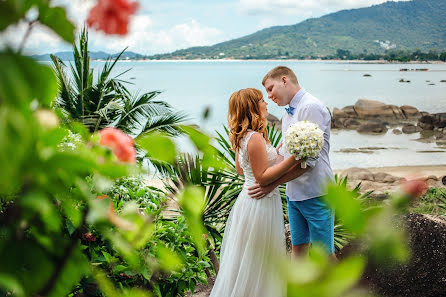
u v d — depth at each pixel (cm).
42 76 41
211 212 433
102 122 730
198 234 59
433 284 349
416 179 37
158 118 697
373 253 35
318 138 286
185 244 345
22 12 42
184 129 52
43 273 54
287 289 34
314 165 315
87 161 50
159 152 51
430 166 2061
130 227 67
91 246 233
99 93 736
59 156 48
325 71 14750
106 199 65
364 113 3919
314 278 34
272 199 335
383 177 1594
